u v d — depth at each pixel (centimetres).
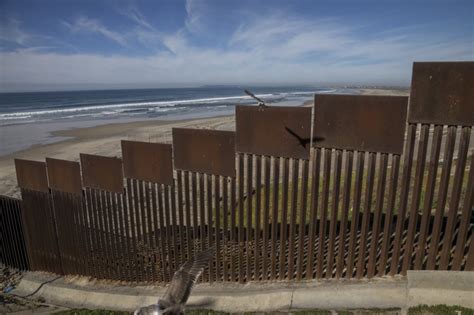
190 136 542
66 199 688
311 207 494
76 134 3309
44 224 733
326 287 486
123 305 592
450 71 397
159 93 17362
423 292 433
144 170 587
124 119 4728
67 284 698
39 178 704
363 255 483
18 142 2894
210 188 547
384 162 448
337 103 454
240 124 509
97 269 690
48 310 624
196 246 581
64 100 10900
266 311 477
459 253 441
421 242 454
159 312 268
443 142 1502
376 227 468
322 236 498
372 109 438
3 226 799
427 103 412
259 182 518
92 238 680
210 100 10081
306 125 472
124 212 632
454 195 427
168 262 612
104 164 622
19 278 768
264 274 547
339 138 461
